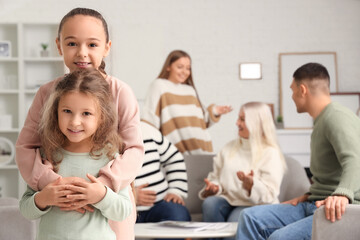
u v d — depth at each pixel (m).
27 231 2.42
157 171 3.66
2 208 2.41
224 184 3.66
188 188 4.03
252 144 3.59
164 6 7.43
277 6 7.57
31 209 1.56
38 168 1.59
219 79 7.52
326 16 7.60
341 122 2.75
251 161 3.60
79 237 1.54
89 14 1.79
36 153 1.67
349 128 2.72
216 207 3.54
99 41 1.80
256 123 3.61
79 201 1.53
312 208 2.92
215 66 7.51
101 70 1.92
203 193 3.79
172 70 4.78
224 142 7.44
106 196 1.54
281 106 7.46
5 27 7.07
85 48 1.77
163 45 7.39
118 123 1.83
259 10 7.56
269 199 3.39
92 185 1.52
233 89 7.52
